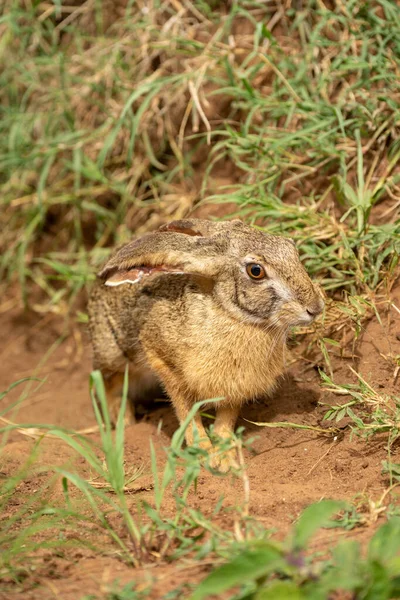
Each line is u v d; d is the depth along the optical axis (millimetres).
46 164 13484
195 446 7293
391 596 5355
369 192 10539
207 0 13633
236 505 7355
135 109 13547
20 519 7836
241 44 12961
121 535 7293
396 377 9258
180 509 7102
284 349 9445
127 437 10414
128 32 14070
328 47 12180
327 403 9547
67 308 13758
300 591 5172
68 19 14578
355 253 10523
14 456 9789
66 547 7109
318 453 8961
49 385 13273
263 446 9445
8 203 14734
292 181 11766
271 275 8883
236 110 12945
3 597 6238
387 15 11570
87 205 13609
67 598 6133
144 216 13773
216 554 6473
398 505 7352
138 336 10133
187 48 13297
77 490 8562
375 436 8742
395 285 10055
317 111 11438
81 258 13672
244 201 10781
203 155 13312
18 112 14289
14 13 13883
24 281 14594
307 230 10695
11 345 14367
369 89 11414
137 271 9133
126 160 13258
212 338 9234
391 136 11320
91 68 14031
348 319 10039
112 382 11445
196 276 9406
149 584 6086
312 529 5742
